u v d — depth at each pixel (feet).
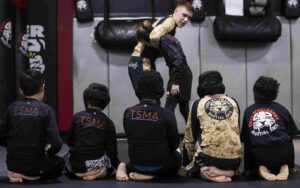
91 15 19.29
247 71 19.67
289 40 19.74
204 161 11.19
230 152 11.16
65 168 12.03
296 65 19.79
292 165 11.68
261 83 11.69
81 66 19.49
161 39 12.37
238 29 18.79
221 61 19.60
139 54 13.16
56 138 11.06
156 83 11.28
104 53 19.54
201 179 11.36
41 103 11.30
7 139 11.37
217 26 18.92
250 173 11.78
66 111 19.39
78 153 11.39
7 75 18.71
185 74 12.62
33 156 11.04
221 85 11.69
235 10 19.25
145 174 11.27
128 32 18.78
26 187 10.62
